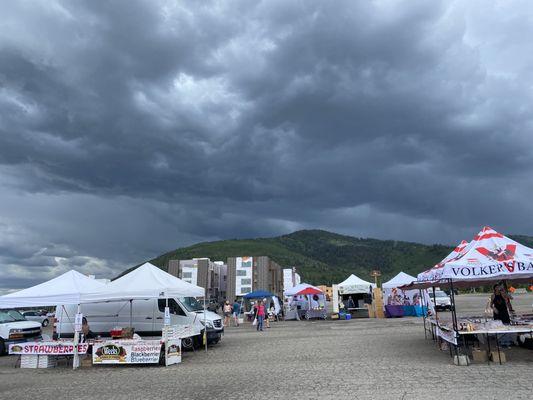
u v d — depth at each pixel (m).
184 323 18.73
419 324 26.23
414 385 9.44
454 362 11.76
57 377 13.23
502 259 12.09
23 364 15.60
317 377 10.89
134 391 10.44
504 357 11.88
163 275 17.34
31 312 48.44
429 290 35.97
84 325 17.27
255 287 76.69
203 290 19.28
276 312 40.31
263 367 13.01
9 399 10.08
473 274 12.05
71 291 16.06
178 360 15.35
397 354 14.22
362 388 9.38
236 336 24.70
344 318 37.03
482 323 13.33
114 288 16.12
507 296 16.53
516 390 8.57
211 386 10.56
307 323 34.19
